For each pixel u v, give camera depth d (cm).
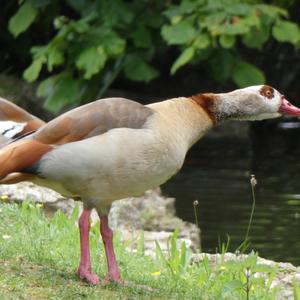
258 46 1931
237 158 2227
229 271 1027
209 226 1527
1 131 1125
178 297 885
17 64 2583
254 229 1501
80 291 837
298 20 2675
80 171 856
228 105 966
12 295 792
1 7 2527
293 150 2358
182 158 915
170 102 932
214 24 1852
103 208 912
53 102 2019
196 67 2750
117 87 2719
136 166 870
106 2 2044
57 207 1258
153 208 1465
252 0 1939
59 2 2247
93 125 864
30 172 861
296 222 1544
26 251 970
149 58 2108
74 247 1063
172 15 1922
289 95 2816
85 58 1927
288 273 1113
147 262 1072
